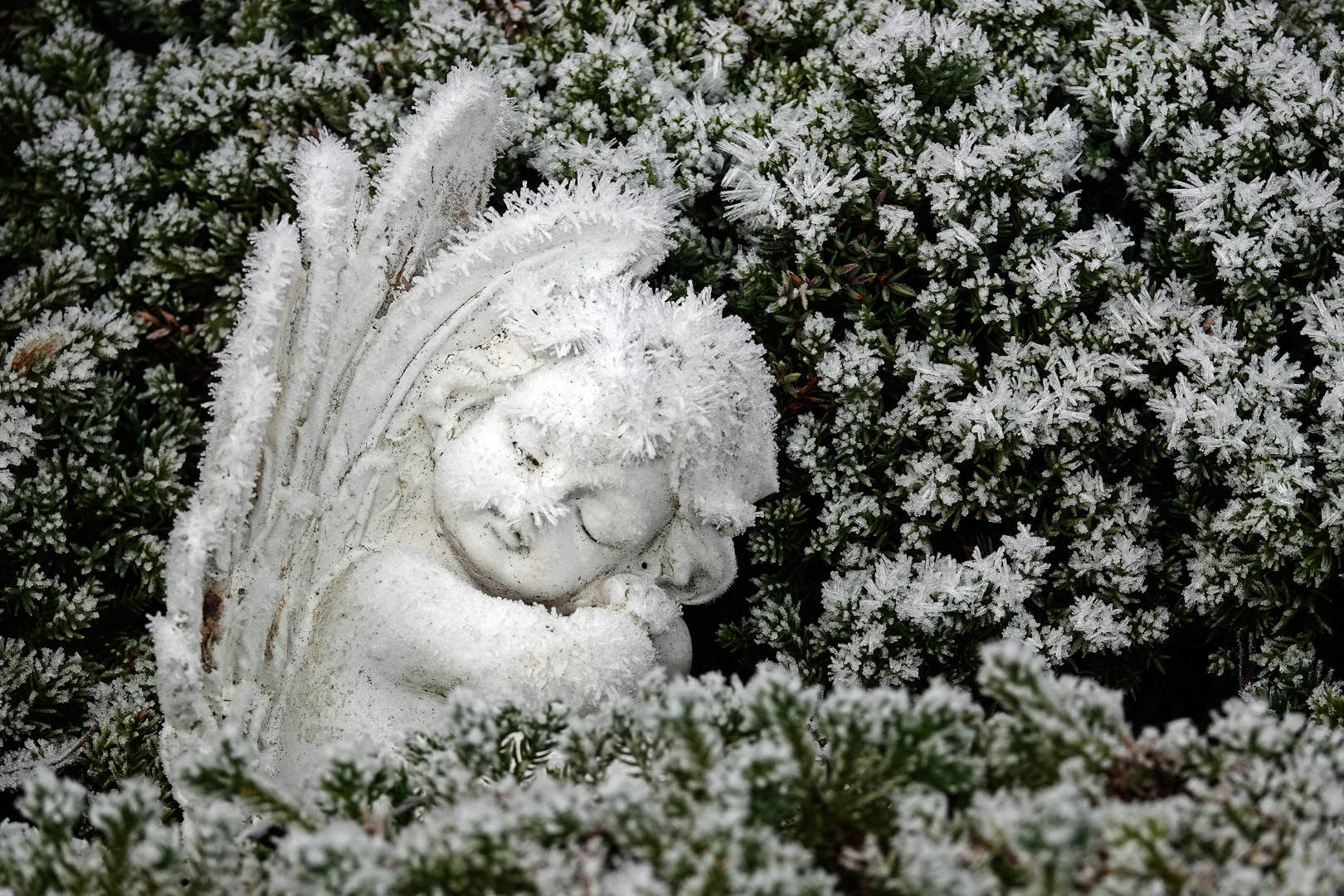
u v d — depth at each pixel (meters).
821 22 3.01
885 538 2.65
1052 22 3.00
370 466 2.27
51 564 2.66
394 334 2.29
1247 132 2.70
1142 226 2.97
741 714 1.63
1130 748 1.50
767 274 2.73
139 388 3.02
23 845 1.46
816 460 2.67
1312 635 2.43
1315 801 1.43
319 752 2.12
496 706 1.71
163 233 2.98
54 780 1.48
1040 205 2.70
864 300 2.71
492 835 1.35
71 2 3.39
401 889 1.37
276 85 3.08
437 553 2.30
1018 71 2.90
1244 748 1.48
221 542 2.00
